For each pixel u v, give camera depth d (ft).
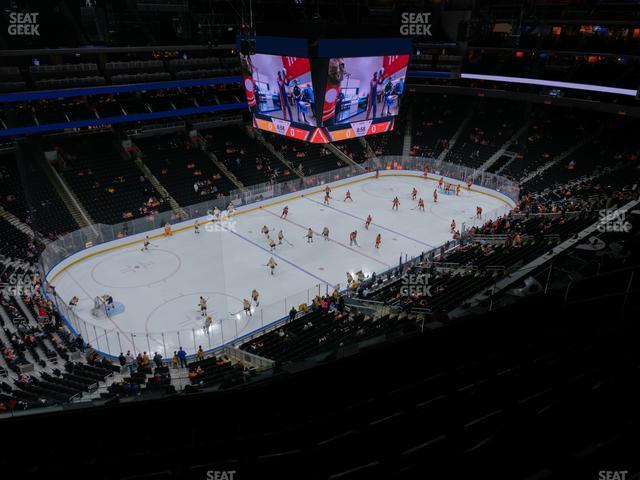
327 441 22.57
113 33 145.69
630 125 156.04
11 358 65.41
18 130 123.85
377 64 81.66
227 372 63.46
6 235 107.45
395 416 24.17
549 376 26.78
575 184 136.36
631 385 23.73
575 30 161.89
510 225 110.73
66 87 128.88
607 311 33.40
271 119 88.02
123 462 24.17
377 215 136.46
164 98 154.30
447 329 32.73
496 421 22.33
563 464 16.99
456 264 89.51
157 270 103.71
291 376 29.53
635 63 146.00
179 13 153.28
